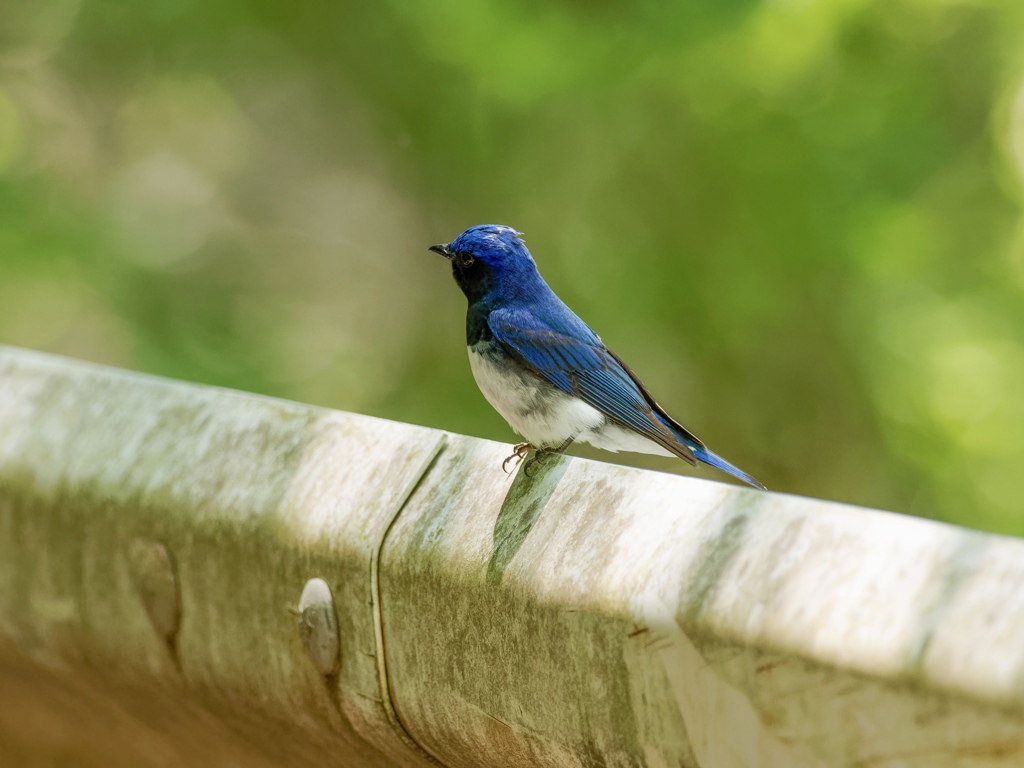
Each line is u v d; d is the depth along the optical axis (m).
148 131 20.23
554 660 3.11
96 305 15.24
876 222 13.29
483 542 3.37
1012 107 13.60
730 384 14.82
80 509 4.44
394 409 16.42
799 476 15.12
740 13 13.03
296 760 4.30
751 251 13.88
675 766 2.83
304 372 16.53
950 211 13.80
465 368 16.64
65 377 5.00
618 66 13.71
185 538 4.11
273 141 21.34
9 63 17.91
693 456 6.52
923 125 13.62
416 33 15.01
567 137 14.81
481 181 15.62
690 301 14.16
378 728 3.75
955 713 2.27
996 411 13.30
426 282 18.88
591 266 14.77
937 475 13.69
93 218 15.88
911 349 13.55
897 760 2.37
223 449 4.19
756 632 2.60
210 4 16.44
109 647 4.48
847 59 13.29
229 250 19.61
